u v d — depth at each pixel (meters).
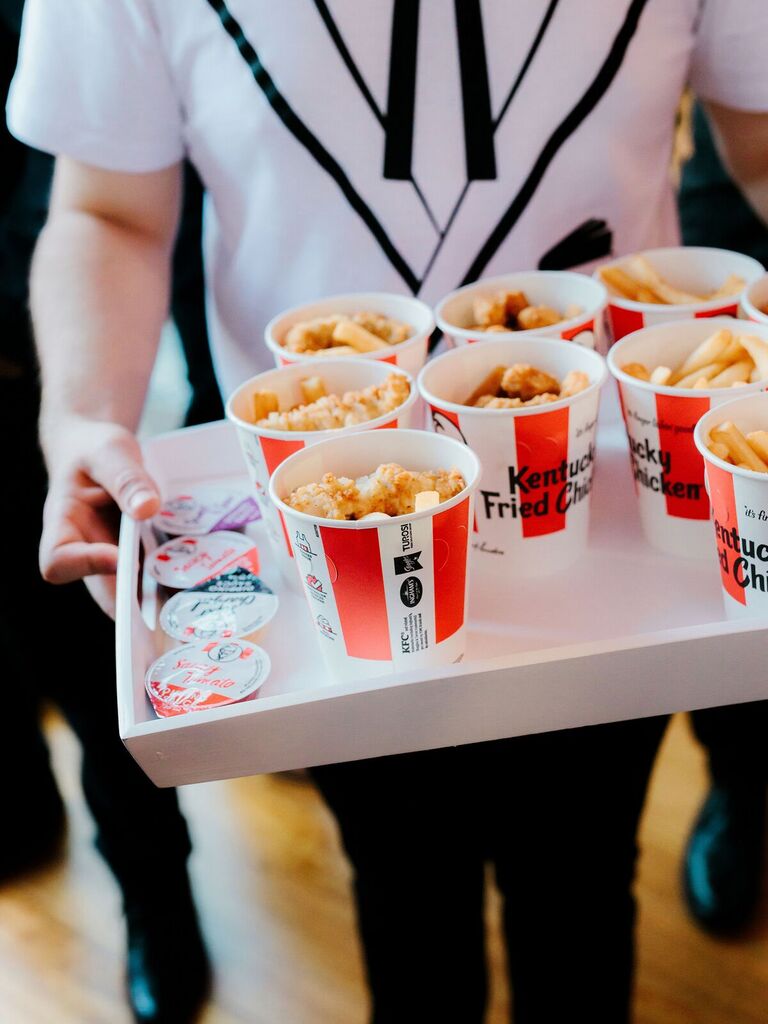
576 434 0.88
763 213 1.39
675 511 0.92
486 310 1.09
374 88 1.18
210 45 1.19
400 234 1.26
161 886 1.60
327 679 0.87
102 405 1.19
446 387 0.98
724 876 1.50
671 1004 1.37
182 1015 1.45
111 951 1.58
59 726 1.96
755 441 0.78
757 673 0.78
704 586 0.91
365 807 1.08
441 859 1.15
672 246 1.46
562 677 0.77
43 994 1.53
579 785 1.08
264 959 1.52
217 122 1.24
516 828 1.13
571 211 1.27
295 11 1.14
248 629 0.91
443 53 1.17
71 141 1.27
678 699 0.79
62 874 1.72
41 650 1.72
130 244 1.35
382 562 0.75
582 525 0.95
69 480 1.08
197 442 1.21
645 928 1.48
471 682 0.76
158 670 0.86
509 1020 1.35
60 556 1.01
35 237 2.39
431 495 0.76
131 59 1.22
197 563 1.03
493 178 1.23
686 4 1.21
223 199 1.31
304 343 1.10
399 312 1.16
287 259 1.31
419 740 0.78
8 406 2.29
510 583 0.95
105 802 1.56
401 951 1.25
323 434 0.88
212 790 1.86
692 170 1.95
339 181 1.24
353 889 1.23
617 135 1.24
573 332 1.03
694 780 1.72
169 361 2.86
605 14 1.16
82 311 1.26
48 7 1.21
